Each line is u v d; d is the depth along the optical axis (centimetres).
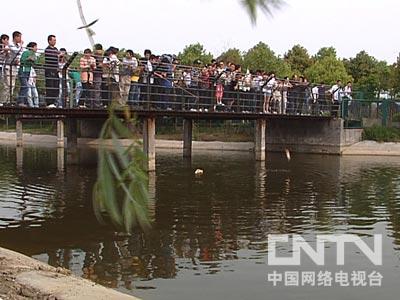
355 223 1115
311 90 2783
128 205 129
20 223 1076
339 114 2912
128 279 737
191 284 718
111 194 128
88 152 2492
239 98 2192
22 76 1302
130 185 130
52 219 1113
